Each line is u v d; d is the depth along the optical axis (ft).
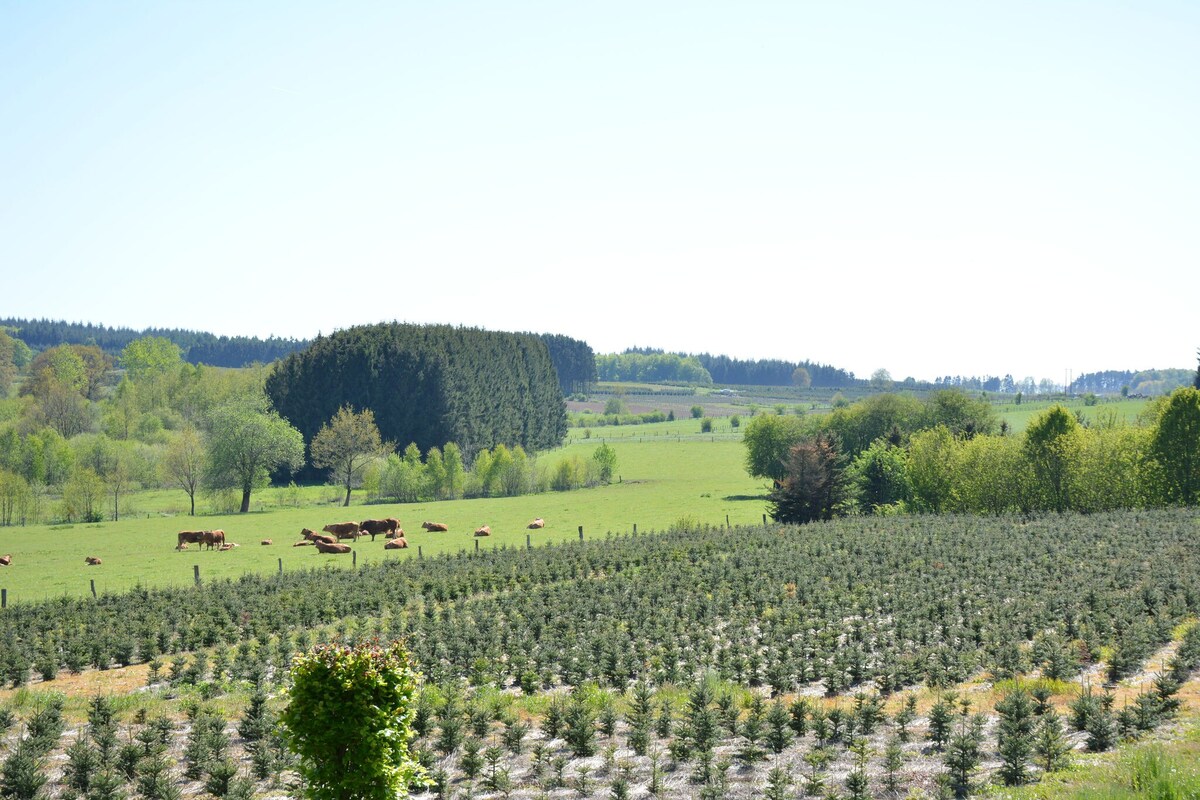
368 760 38.29
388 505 330.13
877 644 87.97
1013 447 227.40
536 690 79.77
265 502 347.77
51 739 59.72
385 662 39.78
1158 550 129.29
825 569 129.90
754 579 125.80
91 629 111.14
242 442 317.22
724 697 64.80
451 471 357.41
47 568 191.93
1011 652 76.54
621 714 68.69
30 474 342.64
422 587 134.31
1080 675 74.59
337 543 215.92
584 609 108.88
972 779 50.03
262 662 89.51
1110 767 47.47
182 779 55.36
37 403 451.12
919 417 363.56
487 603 116.26
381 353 449.89
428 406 450.30
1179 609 92.32
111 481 308.81
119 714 71.20
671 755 57.72
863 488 264.52
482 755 57.72
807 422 382.22
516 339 571.28
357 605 120.57
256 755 55.21
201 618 114.83
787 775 50.14
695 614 106.32
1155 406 287.69
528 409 538.47
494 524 264.31
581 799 50.62
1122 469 211.20
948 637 88.33
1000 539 147.33
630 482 403.75
